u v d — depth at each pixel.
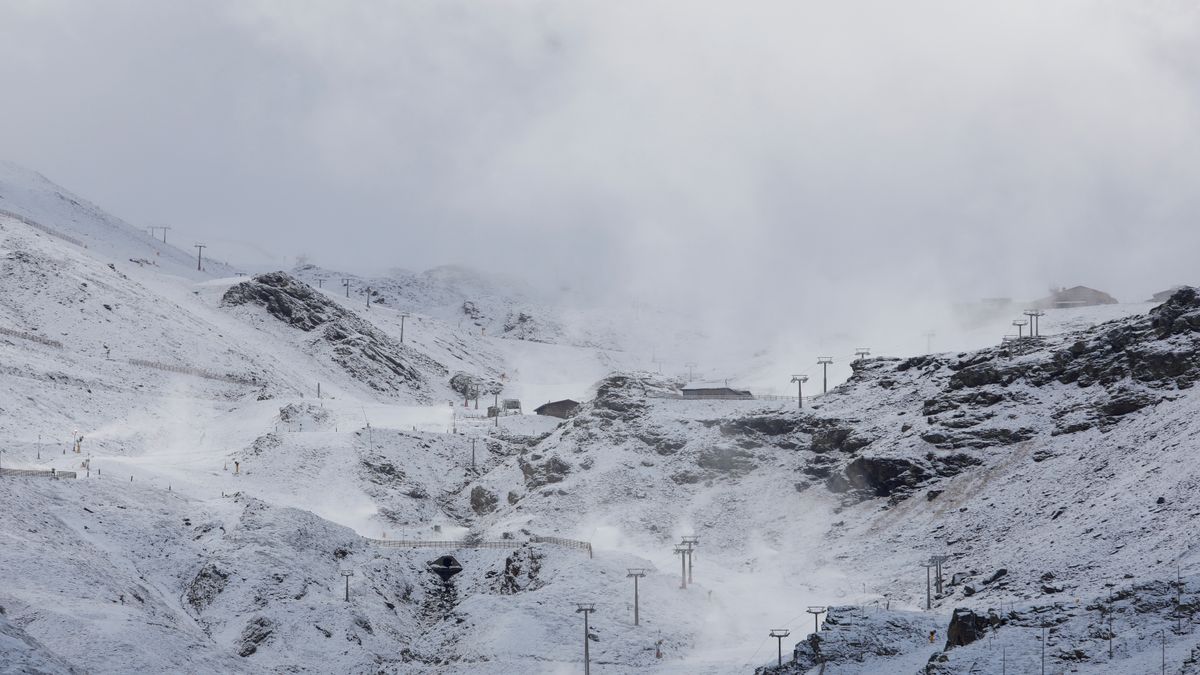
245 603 145.00
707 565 162.50
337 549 166.25
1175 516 123.50
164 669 116.88
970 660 86.75
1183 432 144.25
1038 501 148.50
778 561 162.50
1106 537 126.50
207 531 163.75
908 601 134.00
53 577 128.12
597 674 125.19
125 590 134.75
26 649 92.25
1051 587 117.75
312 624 142.75
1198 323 165.88
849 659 101.19
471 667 128.38
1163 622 85.88
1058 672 82.12
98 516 156.75
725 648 132.12
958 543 148.00
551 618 136.50
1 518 138.62
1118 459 147.88
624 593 143.75
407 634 152.12
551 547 159.62
